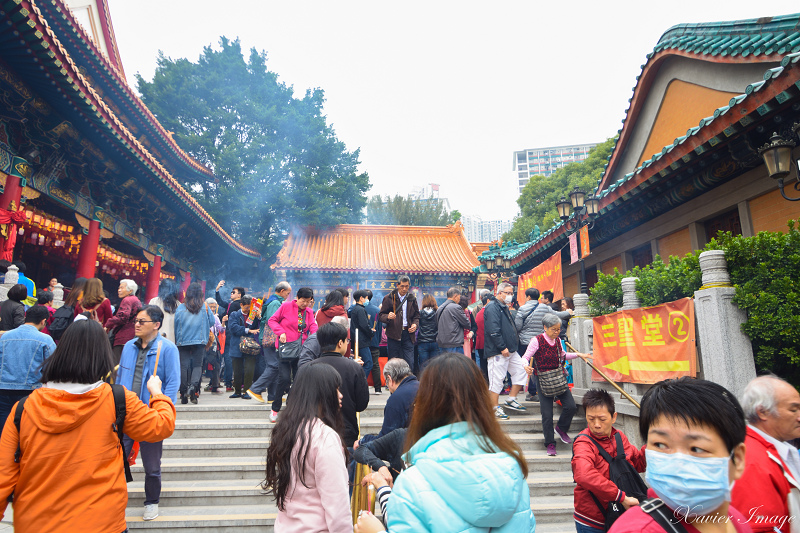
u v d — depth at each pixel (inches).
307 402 98.3
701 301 187.2
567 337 332.2
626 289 238.5
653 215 366.6
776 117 224.4
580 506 123.5
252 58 1200.8
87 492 93.9
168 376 187.9
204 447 229.8
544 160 4825.3
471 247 908.0
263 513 182.5
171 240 773.9
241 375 321.7
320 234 945.5
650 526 57.1
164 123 1093.8
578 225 382.3
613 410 129.1
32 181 426.6
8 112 370.3
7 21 281.0
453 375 72.2
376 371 331.6
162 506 190.9
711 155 279.6
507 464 63.9
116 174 531.8
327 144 1162.0
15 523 91.7
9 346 187.9
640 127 460.1
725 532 57.2
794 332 163.9
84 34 519.8
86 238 525.7
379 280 808.3
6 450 93.4
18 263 336.8
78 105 373.1
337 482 89.8
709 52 329.1
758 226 274.5
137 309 244.1
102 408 98.6
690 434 58.4
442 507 60.5
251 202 1043.3
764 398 94.0
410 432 74.5
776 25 281.7
